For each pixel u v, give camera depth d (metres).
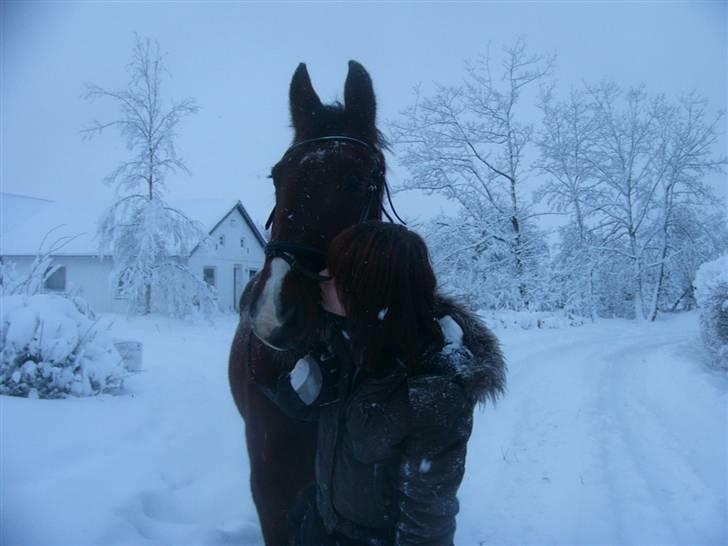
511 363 10.70
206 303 19.95
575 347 13.70
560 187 26.09
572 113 25.77
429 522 1.63
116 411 5.49
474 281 22.16
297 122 2.90
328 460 1.87
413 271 1.69
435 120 22.81
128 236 19.56
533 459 5.36
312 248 2.34
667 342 15.16
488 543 3.76
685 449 5.58
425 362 1.72
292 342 2.17
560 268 25.52
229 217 28.05
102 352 6.24
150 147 19.70
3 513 3.36
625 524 4.02
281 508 2.51
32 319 5.81
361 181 2.51
